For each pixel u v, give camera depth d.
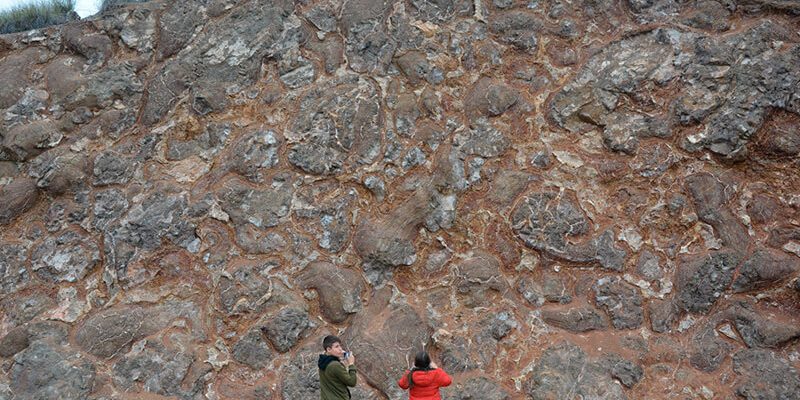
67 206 7.95
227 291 7.48
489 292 7.59
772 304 7.41
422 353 6.16
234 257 7.67
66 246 7.76
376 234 7.73
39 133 8.16
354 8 8.66
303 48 8.55
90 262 7.67
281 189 7.95
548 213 7.85
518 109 8.26
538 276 7.69
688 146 7.95
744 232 7.64
